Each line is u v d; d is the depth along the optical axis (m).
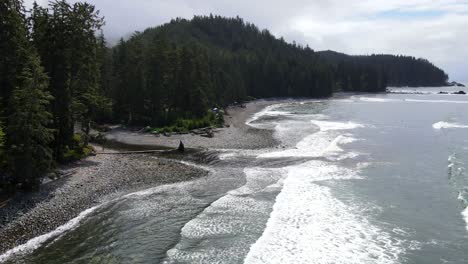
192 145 44.62
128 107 59.91
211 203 25.38
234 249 19.19
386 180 30.58
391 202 25.53
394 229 21.44
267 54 149.12
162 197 26.53
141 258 18.27
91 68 37.03
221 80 95.00
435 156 39.31
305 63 152.75
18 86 28.27
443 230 21.34
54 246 19.23
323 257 18.38
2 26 28.91
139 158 37.00
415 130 57.69
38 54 31.86
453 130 58.03
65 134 33.75
